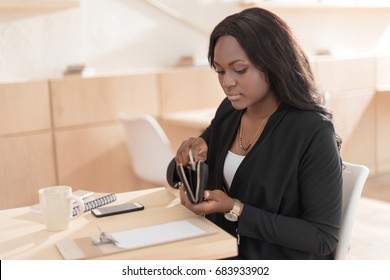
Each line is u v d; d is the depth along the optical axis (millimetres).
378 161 5312
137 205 1619
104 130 3787
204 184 1477
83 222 1502
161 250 1261
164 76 4004
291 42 1538
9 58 3615
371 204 4246
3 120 3398
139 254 1240
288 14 4914
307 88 1564
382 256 3152
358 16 5406
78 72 3795
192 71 4145
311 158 1503
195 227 1403
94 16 3938
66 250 1270
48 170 3596
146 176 3262
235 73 1504
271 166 1557
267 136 1586
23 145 3482
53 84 3559
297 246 1491
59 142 3619
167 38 4289
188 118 3748
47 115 3561
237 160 1686
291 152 1533
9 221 1534
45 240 1368
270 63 1500
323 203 1485
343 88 4957
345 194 1608
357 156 5141
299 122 1546
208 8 4469
